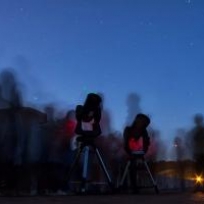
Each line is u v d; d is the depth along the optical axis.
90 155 7.20
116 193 6.84
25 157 6.94
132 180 7.41
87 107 6.71
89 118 6.77
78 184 6.88
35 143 7.06
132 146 7.47
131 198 5.71
